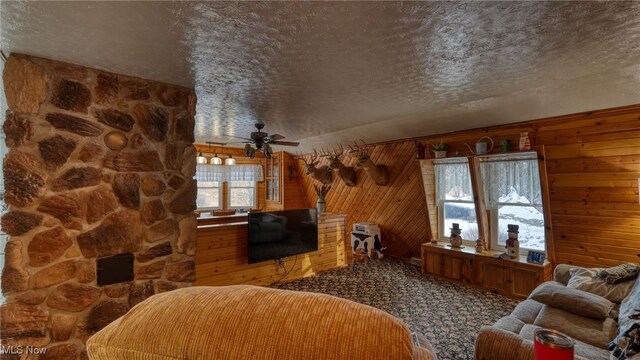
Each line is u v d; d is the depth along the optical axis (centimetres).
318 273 474
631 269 245
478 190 423
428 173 488
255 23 152
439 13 146
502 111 361
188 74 222
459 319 316
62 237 194
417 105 325
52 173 192
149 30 158
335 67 215
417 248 532
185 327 70
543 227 387
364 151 539
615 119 308
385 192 563
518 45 183
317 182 707
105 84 212
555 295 233
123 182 217
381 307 347
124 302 214
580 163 335
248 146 436
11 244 180
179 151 245
